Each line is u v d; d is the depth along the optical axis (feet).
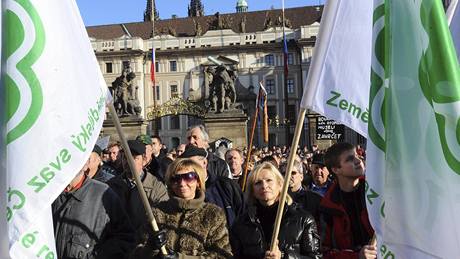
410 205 11.21
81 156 11.37
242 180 26.37
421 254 11.09
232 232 14.57
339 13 13.26
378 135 11.79
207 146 27.37
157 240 12.96
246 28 254.68
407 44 11.44
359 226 15.06
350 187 15.40
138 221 18.47
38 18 11.14
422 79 11.23
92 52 12.50
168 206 14.12
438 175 11.00
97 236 14.53
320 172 24.00
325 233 15.35
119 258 14.76
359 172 15.16
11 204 10.62
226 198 19.81
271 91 234.17
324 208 15.58
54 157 11.00
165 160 25.55
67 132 11.23
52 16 11.39
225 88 86.17
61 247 14.25
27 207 10.63
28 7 11.09
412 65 11.35
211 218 13.75
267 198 14.43
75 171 11.22
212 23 248.73
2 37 11.08
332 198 15.60
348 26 13.25
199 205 13.99
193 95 208.64
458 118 10.69
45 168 10.87
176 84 240.12
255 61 236.43
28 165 10.73
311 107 13.20
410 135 11.28
